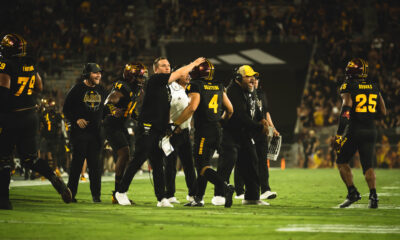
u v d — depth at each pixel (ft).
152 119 84.33
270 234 55.11
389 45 375.86
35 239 51.19
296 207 88.58
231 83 90.58
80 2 405.59
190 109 81.61
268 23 389.39
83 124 94.58
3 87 74.02
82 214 72.08
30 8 406.21
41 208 81.00
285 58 396.37
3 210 74.79
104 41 392.06
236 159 89.61
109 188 139.95
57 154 178.60
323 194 123.34
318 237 53.31
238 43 389.39
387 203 97.09
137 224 61.87
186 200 103.24
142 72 94.32
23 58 75.77
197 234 54.90
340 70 368.07
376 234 55.47
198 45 392.88
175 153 95.71
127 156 94.99
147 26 415.44
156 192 86.07
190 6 411.13
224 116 88.48
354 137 87.45
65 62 384.06
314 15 395.96
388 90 338.54
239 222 64.69
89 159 95.86
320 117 346.74
